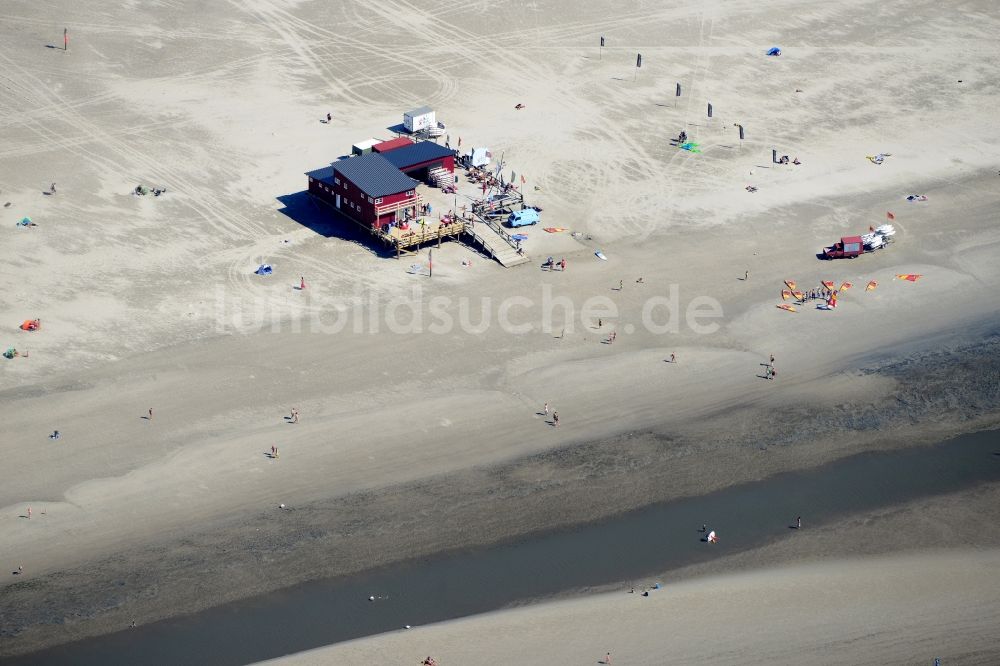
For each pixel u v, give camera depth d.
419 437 156.88
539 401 164.00
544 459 153.62
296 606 132.12
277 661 124.56
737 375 169.88
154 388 164.50
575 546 141.12
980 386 167.00
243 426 157.88
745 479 151.25
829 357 173.88
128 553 137.75
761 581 135.75
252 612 131.12
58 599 131.25
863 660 124.12
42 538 139.00
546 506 146.38
